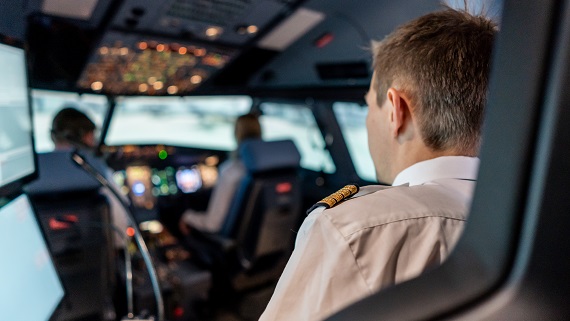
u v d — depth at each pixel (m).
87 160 1.56
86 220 1.58
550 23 0.27
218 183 3.35
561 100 0.26
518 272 0.28
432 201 0.69
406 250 0.64
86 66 3.02
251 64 3.46
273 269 3.59
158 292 1.43
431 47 0.75
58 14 2.16
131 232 1.83
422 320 0.30
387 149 0.85
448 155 0.76
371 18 2.47
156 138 4.68
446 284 0.30
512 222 0.28
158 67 3.32
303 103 4.30
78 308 1.61
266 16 2.45
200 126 4.82
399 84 0.78
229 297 3.46
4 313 0.93
